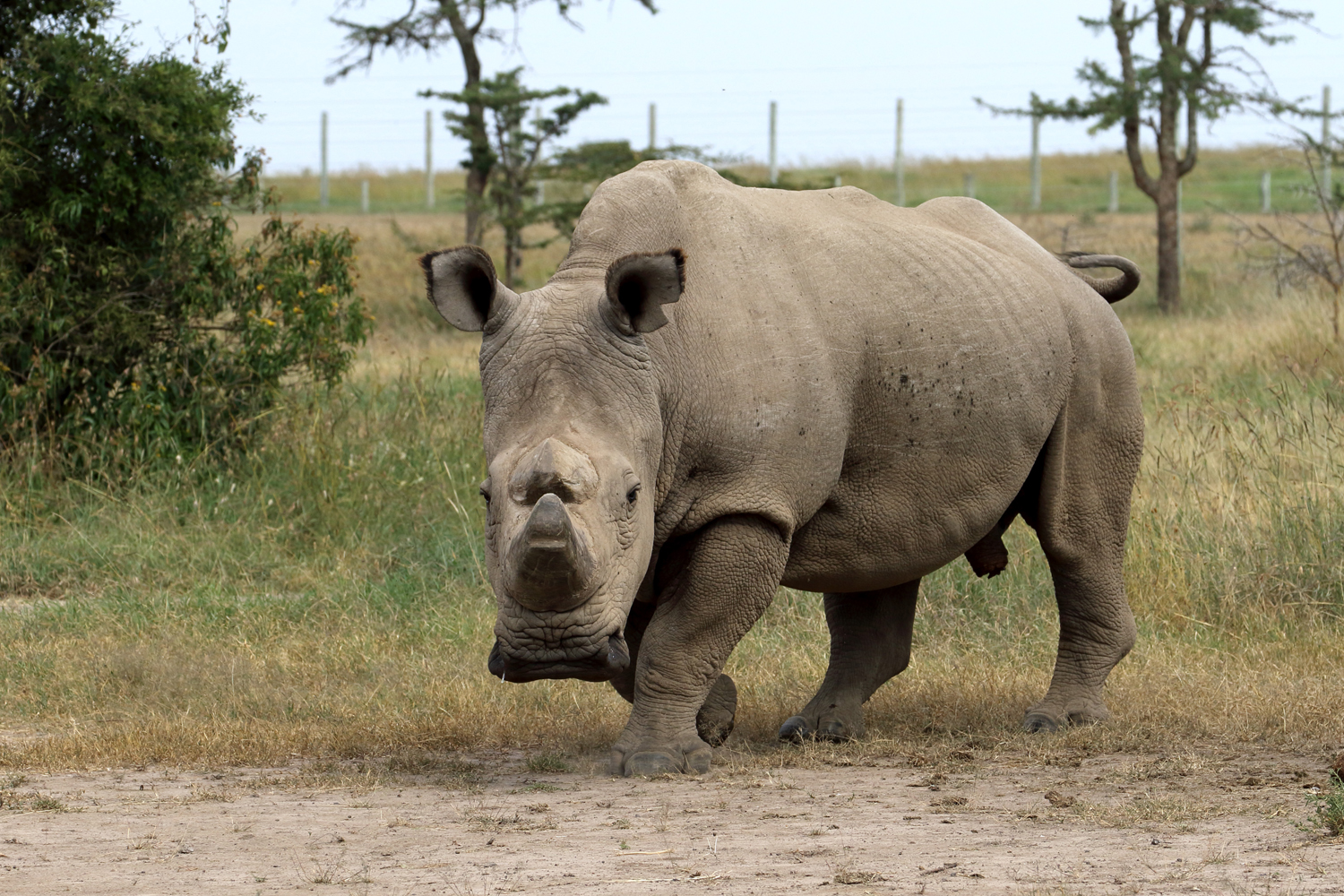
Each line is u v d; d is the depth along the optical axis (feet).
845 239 70.28
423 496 123.24
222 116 136.77
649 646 65.31
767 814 55.98
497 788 61.46
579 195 343.26
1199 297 297.53
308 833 53.67
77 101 129.39
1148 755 68.18
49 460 126.82
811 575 70.59
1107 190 488.44
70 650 90.48
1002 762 67.31
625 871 47.67
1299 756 66.28
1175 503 111.34
